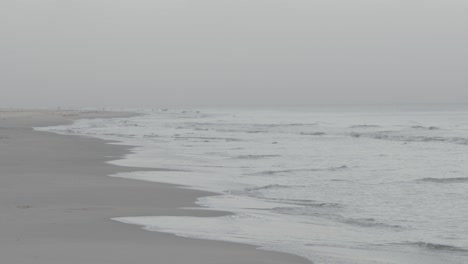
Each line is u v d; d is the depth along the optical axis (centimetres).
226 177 2198
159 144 4012
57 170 2353
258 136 5041
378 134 5222
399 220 1366
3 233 1116
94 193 1727
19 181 1983
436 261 995
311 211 1477
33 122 7544
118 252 970
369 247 1089
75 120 8706
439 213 1460
